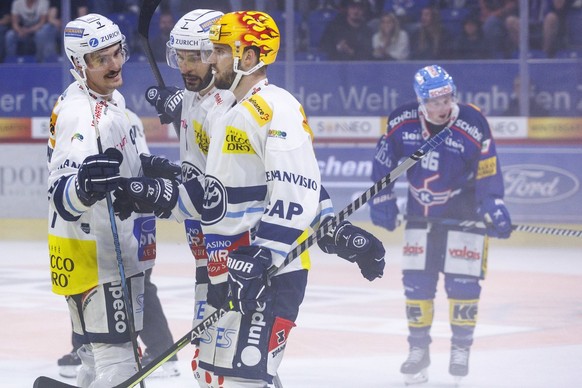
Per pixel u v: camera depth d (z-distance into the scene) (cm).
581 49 1728
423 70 818
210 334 562
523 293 1211
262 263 500
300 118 528
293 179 514
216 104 601
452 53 1753
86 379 654
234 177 532
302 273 546
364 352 921
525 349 923
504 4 1734
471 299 816
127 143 627
